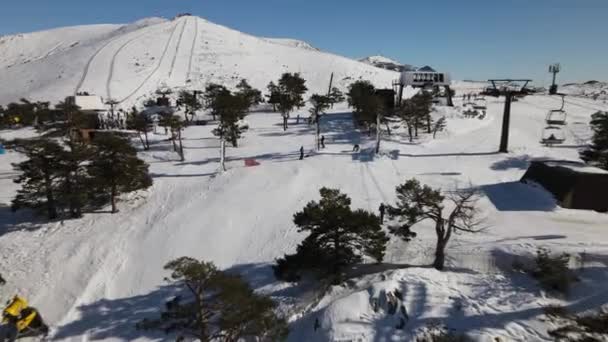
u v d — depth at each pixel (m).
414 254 22.72
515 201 30.09
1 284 25.30
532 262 19.91
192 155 51.72
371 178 36.78
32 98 117.12
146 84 130.25
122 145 33.94
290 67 160.62
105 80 131.00
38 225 33.19
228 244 27.12
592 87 135.75
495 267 20.30
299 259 20.89
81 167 34.91
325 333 16.62
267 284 22.12
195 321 15.95
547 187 30.39
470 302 17.19
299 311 19.33
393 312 17.02
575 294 17.03
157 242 28.34
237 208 31.81
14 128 77.88
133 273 25.53
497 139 50.44
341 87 138.25
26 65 165.50
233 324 14.95
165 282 24.05
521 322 15.59
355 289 19.47
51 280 25.53
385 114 54.28
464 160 41.06
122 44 169.50
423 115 52.44
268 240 26.94
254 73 148.25
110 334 20.45
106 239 29.69
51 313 22.67
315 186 35.44
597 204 27.78
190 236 28.47
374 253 20.48
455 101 81.44
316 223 20.55
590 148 41.09
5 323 21.12
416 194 21.00
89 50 164.88
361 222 20.14
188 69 148.50
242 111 51.75
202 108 89.56
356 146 46.06
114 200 35.03
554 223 25.73
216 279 14.98
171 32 189.88
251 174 39.19
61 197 34.78
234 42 185.88
